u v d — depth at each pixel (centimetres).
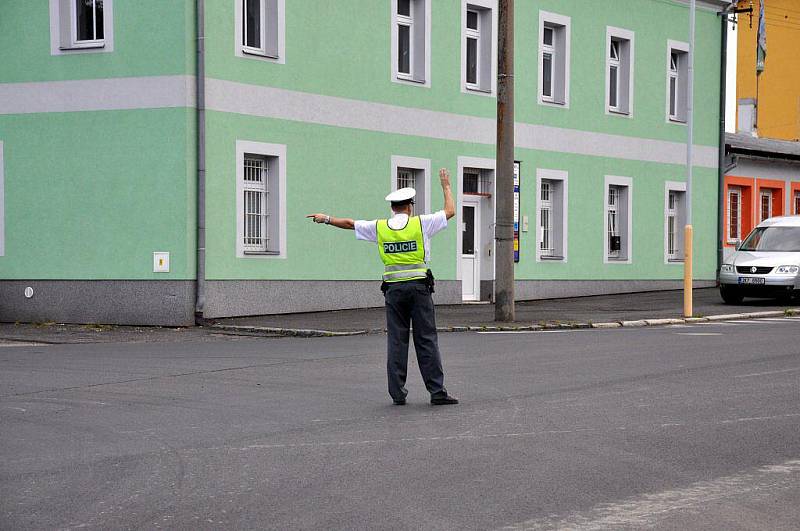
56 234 2161
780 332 1814
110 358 1481
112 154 2122
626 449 816
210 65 2109
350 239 2395
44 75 2162
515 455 794
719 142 3388
